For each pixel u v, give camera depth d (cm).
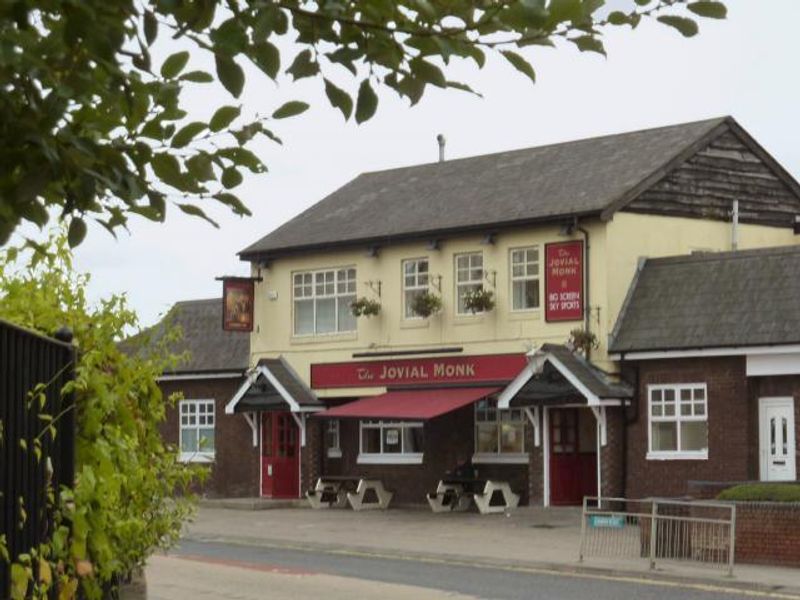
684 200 3450
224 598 1784
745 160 3591
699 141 3481
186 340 4294
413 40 435
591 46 430
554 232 3366
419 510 3606
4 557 622
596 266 3297
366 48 438
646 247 3362
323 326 3875
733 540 2070
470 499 3550
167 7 397
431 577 2138
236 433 4094
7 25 393
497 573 2211
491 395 3450
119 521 855
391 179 4153
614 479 3212
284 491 3950
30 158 411
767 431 3030
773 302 3072
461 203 3684
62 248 913
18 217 422
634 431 3206
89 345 906
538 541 2705
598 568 2195
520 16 403
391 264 3719
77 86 407
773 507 2214
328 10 426
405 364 3662
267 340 3997
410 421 3669
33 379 698
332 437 3903
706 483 2444
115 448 855
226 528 3155
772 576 2055
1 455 636
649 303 3259
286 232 4025
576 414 3384
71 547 769
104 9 394
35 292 905
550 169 3669
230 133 443
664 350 3139
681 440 3142
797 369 2973
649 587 1994
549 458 3328
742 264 3195
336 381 3819
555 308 3350
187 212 455
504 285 3466
